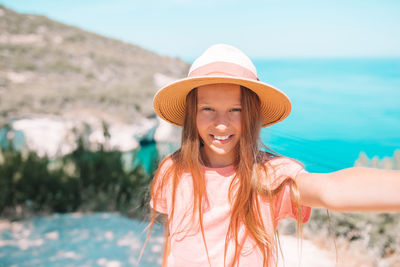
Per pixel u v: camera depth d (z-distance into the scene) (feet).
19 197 21.09
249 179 3.84
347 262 13.26
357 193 2.59
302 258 13.70
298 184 3.41
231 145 4.01
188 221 4.16
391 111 64.44
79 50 135.74
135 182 22.40
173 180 4.38
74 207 21.75
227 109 3.92
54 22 156.35
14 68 106.93
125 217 20.12
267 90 3.91
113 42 157.28
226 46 4.06
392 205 2.45
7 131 56.75
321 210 15.84
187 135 4.31
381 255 13.96
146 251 15.46
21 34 137.80
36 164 22.86
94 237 17.22
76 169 23.44
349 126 39.32
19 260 14.76
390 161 14.98
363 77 133.69
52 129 63.67
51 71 112.57
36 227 18.54
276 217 3.83
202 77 3.67
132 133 71.15
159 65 140.46
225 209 4.00
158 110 4.74
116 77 120.78
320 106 63.16
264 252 3.76
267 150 4.28
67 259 14.94
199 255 4.04
